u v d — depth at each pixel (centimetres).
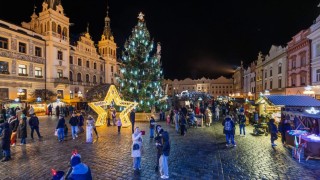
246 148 1225
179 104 3509
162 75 2889
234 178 788
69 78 4519
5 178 781
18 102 3080
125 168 885
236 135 1639
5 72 3294
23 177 790
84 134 1641
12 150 1170
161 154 834
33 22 4247
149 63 2609
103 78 5784
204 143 1351
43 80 3894
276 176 809
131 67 2594
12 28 3444
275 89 4009
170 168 889
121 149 1183
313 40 2761
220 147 1248
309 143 1004
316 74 2703
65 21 4312
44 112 3312
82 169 497
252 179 780
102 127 1984
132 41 2639
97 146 1252
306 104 1689
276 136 1273
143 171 854
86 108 3684
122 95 2586
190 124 2080
